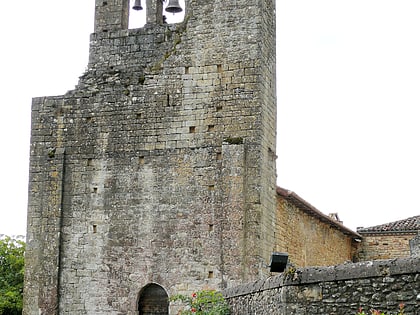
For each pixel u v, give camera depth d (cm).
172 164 2898
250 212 2775
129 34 3069
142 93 2991
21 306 3909
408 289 1284
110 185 2962
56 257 2948
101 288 2895
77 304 2906
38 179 3039
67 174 3020
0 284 4022
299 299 1356
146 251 2870
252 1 2925
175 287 2806
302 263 3484
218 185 2825
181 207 2858
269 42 3022
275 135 3036
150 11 3089
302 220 3525
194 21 2983
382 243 4641
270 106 2986
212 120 2884
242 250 2747
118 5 3123
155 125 2950
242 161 2803
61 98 3084
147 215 2895
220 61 2917
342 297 1331
